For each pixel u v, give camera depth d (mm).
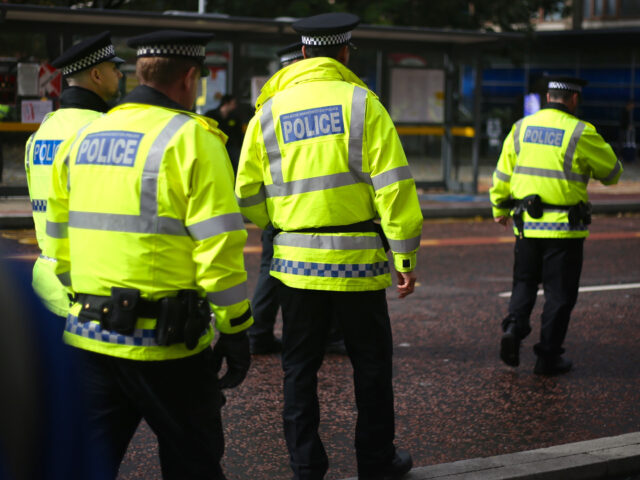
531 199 9703
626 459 7410
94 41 6367
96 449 4391
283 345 6613
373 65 27906
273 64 26109
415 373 10242
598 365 10625
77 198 5012
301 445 6484
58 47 23312
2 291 3645
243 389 9500
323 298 6461
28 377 3680
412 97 28484
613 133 52406
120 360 4852
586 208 9742
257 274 16062
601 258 18297
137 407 4973
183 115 4922
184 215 4863
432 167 29266
